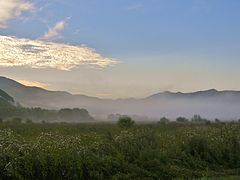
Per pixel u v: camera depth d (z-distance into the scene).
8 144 20.41
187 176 22.66
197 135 29.92
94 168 20.73
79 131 46.34
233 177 22.50
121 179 20.88
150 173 22.22
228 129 35.50
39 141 21.86
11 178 18.28
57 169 19.38
